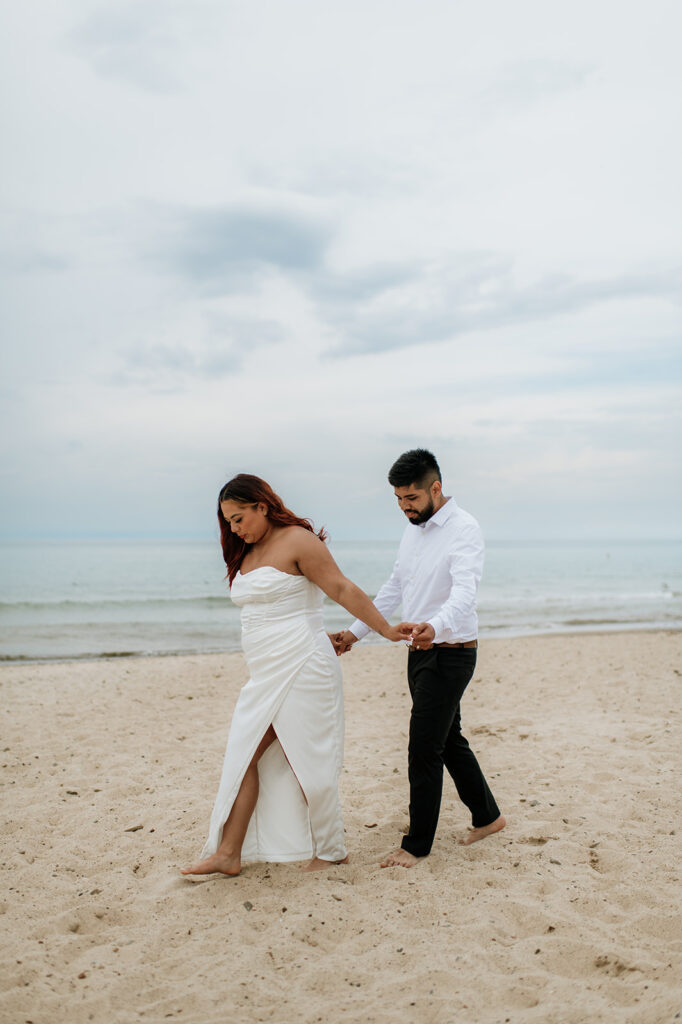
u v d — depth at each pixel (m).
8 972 2.83
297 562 3.46
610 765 5.51
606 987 2.61
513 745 6.23
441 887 3.43
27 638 15.85
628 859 3.73
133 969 2.83
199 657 12.45
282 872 3.59
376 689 9.37
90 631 17.03
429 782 3.67
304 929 3.09
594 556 75.12
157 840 4.20
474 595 3.48
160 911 3.30
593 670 10.35
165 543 123.75
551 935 3.00
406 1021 2.48
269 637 3.45
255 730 3.46
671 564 56.75
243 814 3.52
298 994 2.67
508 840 4.05
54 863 3.91
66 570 42.88
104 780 5.41
